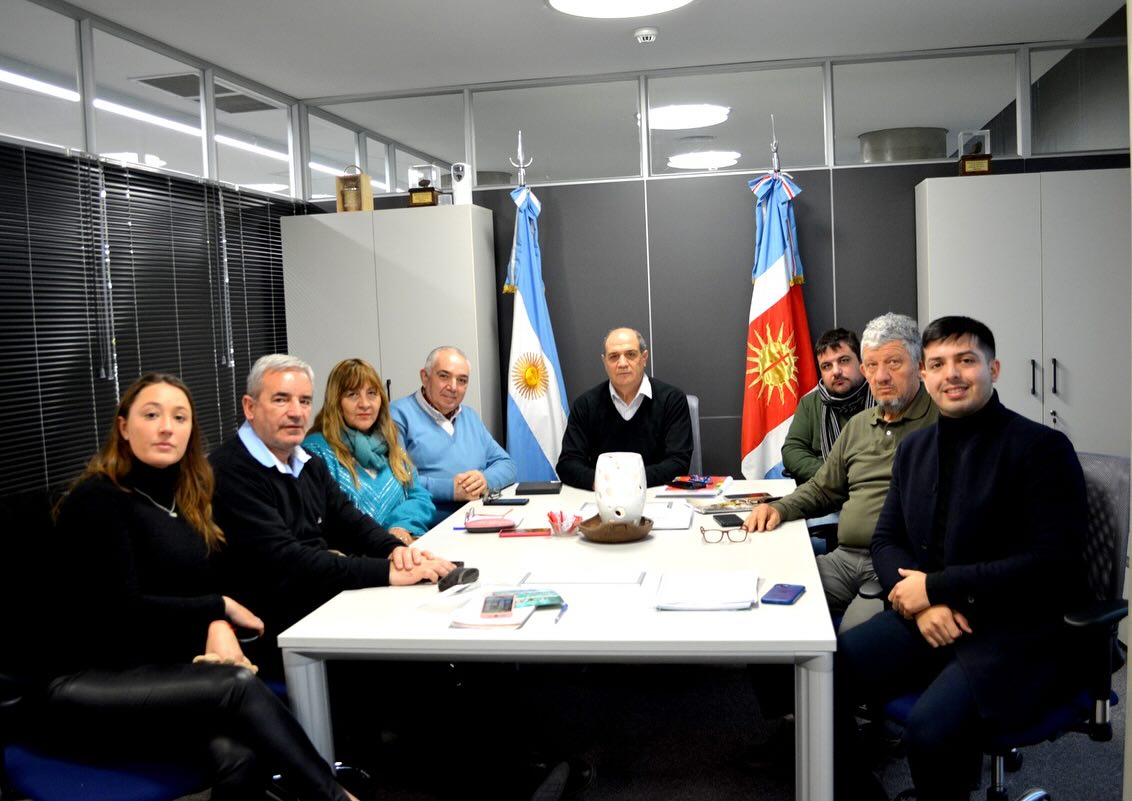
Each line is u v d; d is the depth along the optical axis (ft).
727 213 16.19
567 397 16.76
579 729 9.77
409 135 17.46
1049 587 6.63
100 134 12.78
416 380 15.78
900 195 15.85
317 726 6.40
